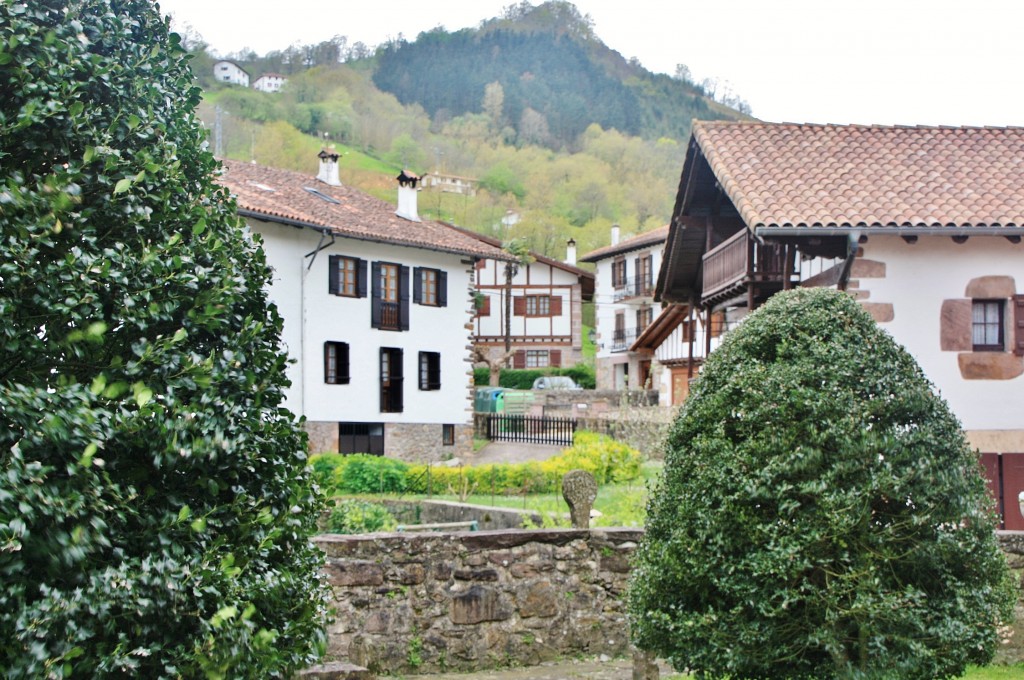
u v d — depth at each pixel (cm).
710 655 540
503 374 5059
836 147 1557
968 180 1439
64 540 305
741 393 560
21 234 322
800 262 1591
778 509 530
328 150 3200
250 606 349
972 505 542
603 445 1994
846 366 552
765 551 527
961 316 1352
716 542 537
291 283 2559
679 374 3856
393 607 757
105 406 333
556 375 5075
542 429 2958
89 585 316
